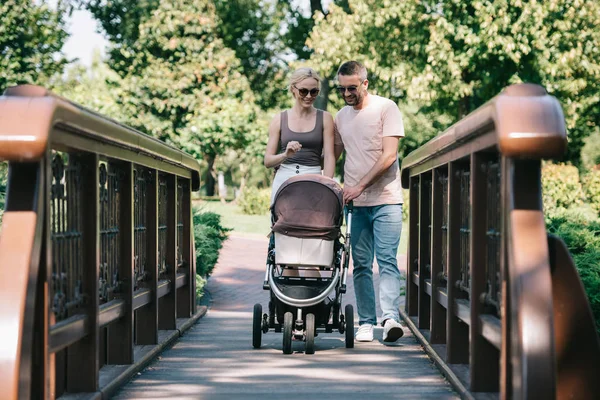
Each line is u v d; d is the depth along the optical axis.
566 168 22.00
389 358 5.61
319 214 5.79
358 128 6.42
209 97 22.25
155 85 21.75
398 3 20.58
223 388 4.48
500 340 3.48
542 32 19.42
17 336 2.96
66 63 23.17
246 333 7.11
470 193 4.21
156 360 5.52
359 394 4.32
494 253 3.88
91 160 4.04
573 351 3.41
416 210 7.62
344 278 5.95
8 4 20.77
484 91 21.81
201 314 8.28
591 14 19.58
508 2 19.83
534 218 3.13
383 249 6.37
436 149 5.16
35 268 3.12
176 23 21.98
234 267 14.64
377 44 22.00
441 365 4.91
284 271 6.14
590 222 7.94
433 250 5.79
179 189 7.60
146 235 5.73
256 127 23.05
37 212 3.15
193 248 7.94
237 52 29.64
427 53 20.88
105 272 4.49
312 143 6.37
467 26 20.27
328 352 5.90
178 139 22.28
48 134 3.01
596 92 21.98
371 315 6.59
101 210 4.40
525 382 2.92
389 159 6.23
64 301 3.68
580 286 3.36
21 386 2.99
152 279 5.73
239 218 25.50
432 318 5.77
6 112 3.02
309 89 6.29
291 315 5.76
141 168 5.54
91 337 4.03
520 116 3.02
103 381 4.34
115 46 23.67
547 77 20.42
